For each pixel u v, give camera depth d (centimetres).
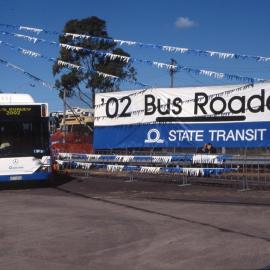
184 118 1914
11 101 1883
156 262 782
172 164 1923
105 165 2109
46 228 1081
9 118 1877
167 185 1875
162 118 1958
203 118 1878
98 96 2105
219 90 1845
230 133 1827
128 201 1494
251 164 1756
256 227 1051
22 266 772
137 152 2072
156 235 987
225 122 1836
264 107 1767
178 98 1925
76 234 1012
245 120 1798
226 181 1803
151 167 1953
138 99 2012
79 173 2344
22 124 1884
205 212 1259
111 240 948
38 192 1783
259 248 862
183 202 1445
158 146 1962
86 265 773
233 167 1788
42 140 1894
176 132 1933
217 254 827
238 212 1245
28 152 1878
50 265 775
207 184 1859
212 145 1858
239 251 844
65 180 2155
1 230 1065
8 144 1866
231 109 1823
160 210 1309
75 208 1371
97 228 1072
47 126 1905
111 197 1595
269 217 1169
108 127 2083
